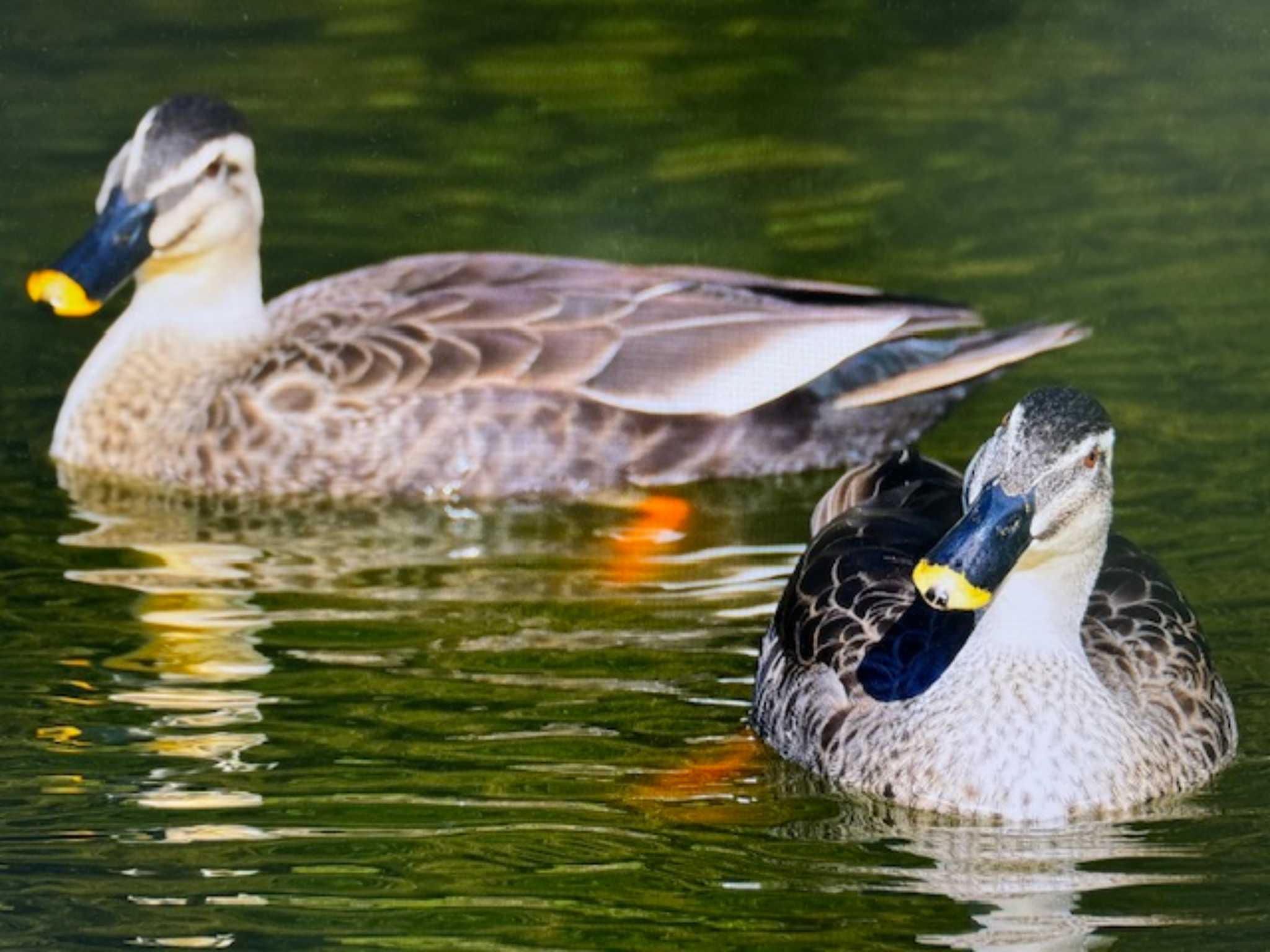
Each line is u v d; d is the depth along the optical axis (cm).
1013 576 1110
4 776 1145
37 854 1066
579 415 1567
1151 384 1593
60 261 1588
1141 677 1159
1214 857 1061
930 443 1585
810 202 1916
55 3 2323
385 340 1586
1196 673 1168
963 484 1245
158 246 1591
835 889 1033
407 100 2116
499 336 1591
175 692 1243
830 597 1213
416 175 1981
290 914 1010
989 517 1062
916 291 1744
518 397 1568
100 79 2148
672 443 1570
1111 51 2214
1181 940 979
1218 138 2008
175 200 1592
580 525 1505
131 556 1441
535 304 1611
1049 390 1100
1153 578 1223
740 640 1316
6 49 2209
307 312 1639
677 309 1609
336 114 2088
